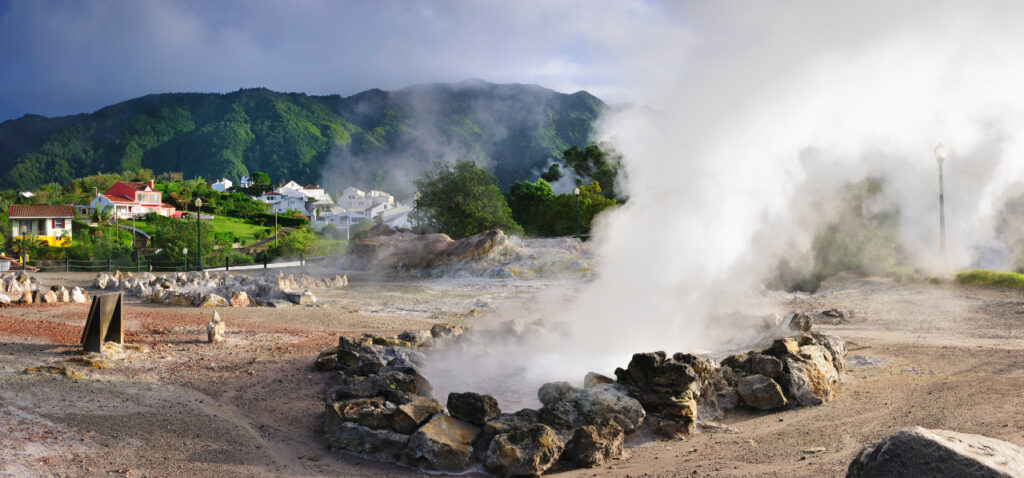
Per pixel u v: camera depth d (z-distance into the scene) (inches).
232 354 555.8
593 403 353.4
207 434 338.3
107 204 4724.4
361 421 337.7
